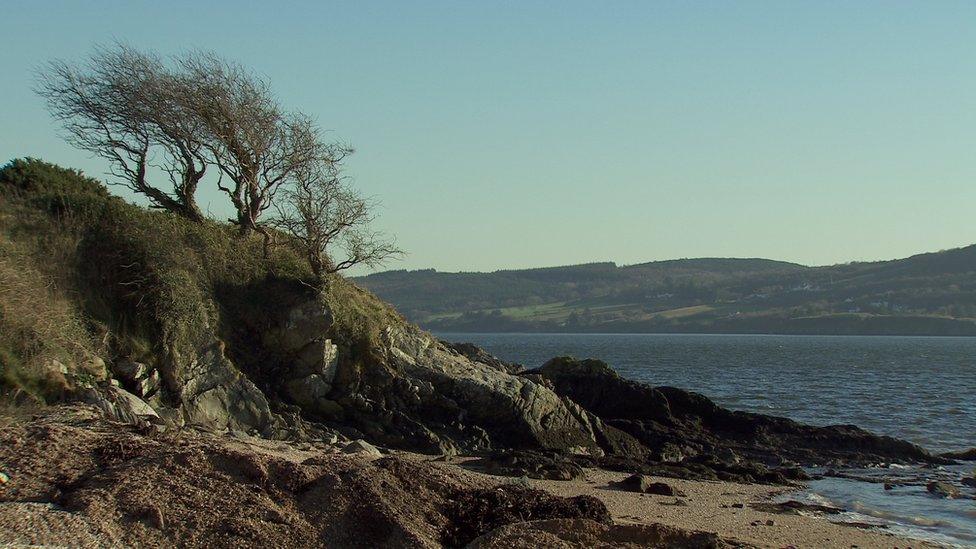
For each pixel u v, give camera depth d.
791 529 18.19
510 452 25.25
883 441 31.25
